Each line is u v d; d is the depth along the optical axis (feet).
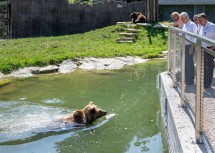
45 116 27.73
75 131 25.71
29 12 82.94
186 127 19.31
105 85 40.86
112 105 32.86
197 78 16.88
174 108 22.91
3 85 41.06
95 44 66.59
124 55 58.13
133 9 90.84
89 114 27.50
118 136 25.14
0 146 22.74
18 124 25.72
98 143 23.85
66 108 30.86
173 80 28.94
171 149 21.44
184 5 92.84
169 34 33.76
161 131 26.12
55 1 84.48
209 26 27.07
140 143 23.99
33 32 83.66
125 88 39.40
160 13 92.99
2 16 86.38
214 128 15.89
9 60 49.06
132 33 73.00
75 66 51.19
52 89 38.96
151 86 40.24
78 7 86.43
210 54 15.43
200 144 16.92
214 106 16.17
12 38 82.12
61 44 65.21
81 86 40.40
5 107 30.50
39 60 50.16
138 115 29.94
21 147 22.59
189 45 21.16
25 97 35.19
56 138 24.29
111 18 88.94
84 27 87.40
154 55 58.90
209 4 92.02
